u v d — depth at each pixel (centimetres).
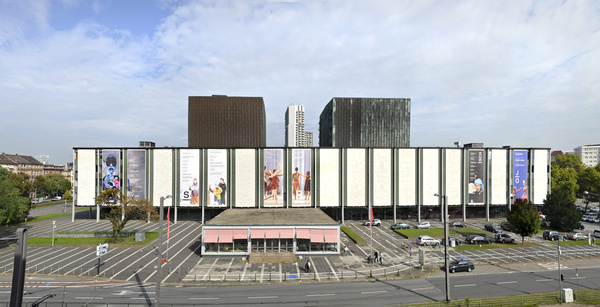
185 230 6706
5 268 4116
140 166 7544
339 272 4044
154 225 7312
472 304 2956
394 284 3625
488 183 7944
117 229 5625
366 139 9569
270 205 7494
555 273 4003
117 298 3177
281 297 3225
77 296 3228
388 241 5791
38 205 12181
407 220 7900
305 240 4834
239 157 7525
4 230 6481
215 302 3089
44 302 3041
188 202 7494
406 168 7756
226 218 5403
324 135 11069
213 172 7512
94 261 4472
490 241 5641
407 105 9738
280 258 4559
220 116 9181
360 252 5038
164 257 4703
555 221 6581
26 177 11550
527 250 5116
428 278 3844
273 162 7531
